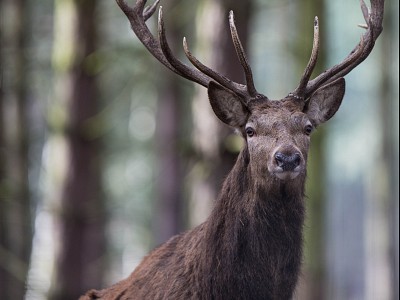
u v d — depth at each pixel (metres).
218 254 8.44
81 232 17.61
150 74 19.58
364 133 45.06
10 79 18.77
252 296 8.41
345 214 52.75
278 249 8.42
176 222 24.23
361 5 9.50
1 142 17.97
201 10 15.45
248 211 8.41
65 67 17.67
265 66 36.47
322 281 18.27
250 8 14.52
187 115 26.47
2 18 18.19
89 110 17.77
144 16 9.41
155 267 8.97
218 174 14.03
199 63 8.82
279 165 8.10
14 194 17.95
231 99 8.73
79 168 17.66
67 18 17.69
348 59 9.04
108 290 9.51
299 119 8.45
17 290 17.92
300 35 18.62
